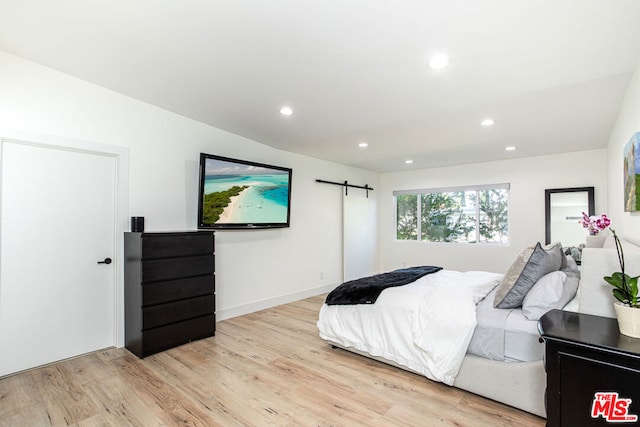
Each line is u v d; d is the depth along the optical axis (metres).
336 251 5.73
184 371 2.52
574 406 1.32
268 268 4.45
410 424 1.84
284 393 2.19
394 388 2.24
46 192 2.64
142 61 2.40
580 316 1.63
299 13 1.76
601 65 2.18
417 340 2.28
